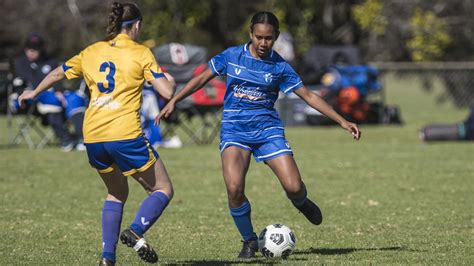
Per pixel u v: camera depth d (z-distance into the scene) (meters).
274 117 21.72
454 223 28.33
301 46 91.50
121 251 23.70
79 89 54.09
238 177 21.19
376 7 89.06
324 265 21.06
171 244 24.72
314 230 27.19
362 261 21.75
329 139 61.78
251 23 21.02
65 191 36.22
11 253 23.05
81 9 91.50
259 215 30.17
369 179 40.12
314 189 36.91
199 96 55.94
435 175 41.47
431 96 121.62
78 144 53.03
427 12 91.19
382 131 68.44
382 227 27.69
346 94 72.44
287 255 22.19
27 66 50.66
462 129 59.06
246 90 21.27
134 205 32.69
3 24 92.88
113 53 19.41
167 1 88.75
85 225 28.09
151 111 52.50
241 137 21.44
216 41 92.12
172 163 46.28
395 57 96.50
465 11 92.12
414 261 21.84
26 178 40.12
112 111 19.06
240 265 21.22
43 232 26.61
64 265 21.39
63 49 92.06
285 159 21.23
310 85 74.00
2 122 76.25
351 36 95.19
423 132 59.25
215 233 26.64
